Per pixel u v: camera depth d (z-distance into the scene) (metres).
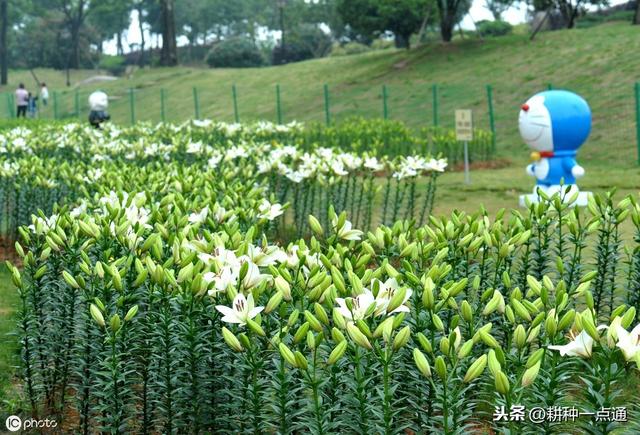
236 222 4.76
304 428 3.96
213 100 45.47
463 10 52.91
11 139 13.97
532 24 58.94
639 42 31.78
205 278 3.83
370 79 39.97
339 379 3.67
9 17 85.75
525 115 12.34
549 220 5.58
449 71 36.84
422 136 20.59
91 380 4.54
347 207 11.02
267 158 10.77
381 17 44.25
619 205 5.63
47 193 9.39
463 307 3.53
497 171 18.98
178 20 102.94
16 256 9.46
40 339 5.02
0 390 5.26
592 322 3.01
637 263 5.58
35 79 77.56
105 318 4.21
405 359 4.05
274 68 52.16
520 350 3.28
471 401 3.81
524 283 5.42
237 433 3.93
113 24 99.38
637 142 19.67
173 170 8.04
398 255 4.61
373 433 3.48
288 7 84.38
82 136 16.02
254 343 3.85
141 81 55.00
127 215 4.93
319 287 3.71
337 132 20.20
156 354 4.39
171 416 4.21
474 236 4.92
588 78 29.00
